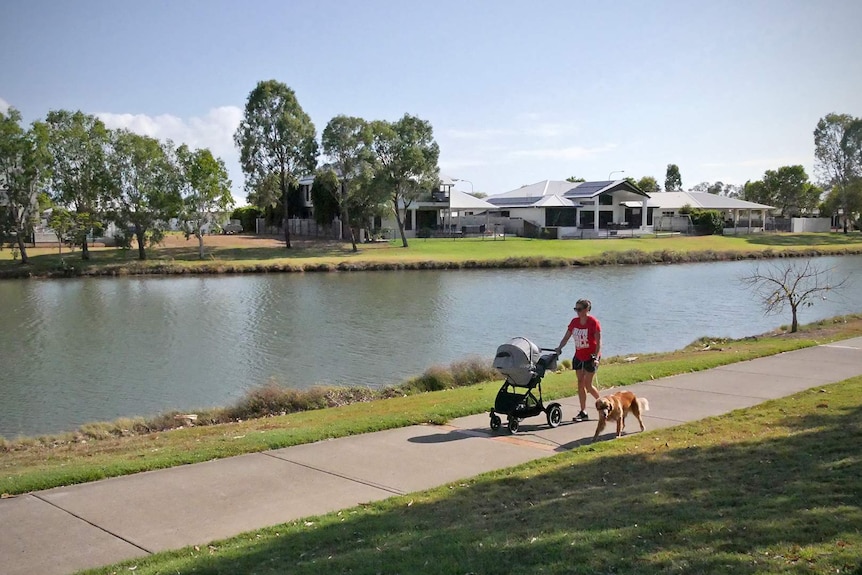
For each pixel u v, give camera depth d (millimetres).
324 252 67812
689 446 9586
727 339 23688
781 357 17578
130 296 43031
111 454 10812
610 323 31547
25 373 22469
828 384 13836
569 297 40906
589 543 6078
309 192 86688
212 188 63781
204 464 9562
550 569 5598
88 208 63125
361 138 67938
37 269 56969
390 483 8680
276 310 36219
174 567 6117
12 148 57844
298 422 12758
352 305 37906
